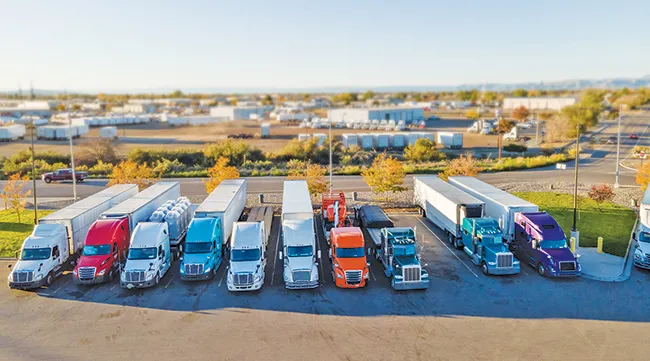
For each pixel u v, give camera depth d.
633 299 24.53
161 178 62.94
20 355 19.47
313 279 25.70
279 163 74.81
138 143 100.06
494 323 22.05
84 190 54.78
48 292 26.11
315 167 48.19
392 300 24.78
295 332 21.36
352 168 66.62
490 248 28.09
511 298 24.83
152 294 25.75
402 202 46.81
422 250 32.66
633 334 20.83
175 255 31.33
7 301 24.89
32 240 27.33
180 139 107.69
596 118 117.81
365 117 131.00
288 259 26.44
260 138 107.56
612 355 19.11
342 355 19.33
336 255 26.78
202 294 25.73
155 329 21.77
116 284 27.20
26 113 176.00
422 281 25.72
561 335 20.83
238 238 27.19
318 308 23.91
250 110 173.50
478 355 19.23
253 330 21.59
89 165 74.69
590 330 21.25
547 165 68.62
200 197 50.34
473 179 41.75
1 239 34.88
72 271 29.11
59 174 60.31
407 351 19.61
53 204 47.16
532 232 28.84
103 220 29.39
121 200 37.66
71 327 22.00
